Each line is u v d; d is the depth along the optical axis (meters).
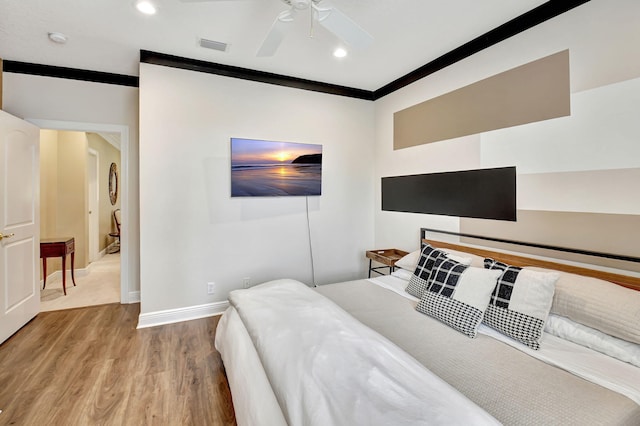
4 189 2.48
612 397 1.16
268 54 2.06
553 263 1.99
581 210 1.89
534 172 2.13
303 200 3.43
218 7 2.05
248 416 1.23
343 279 3.69
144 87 2.68
